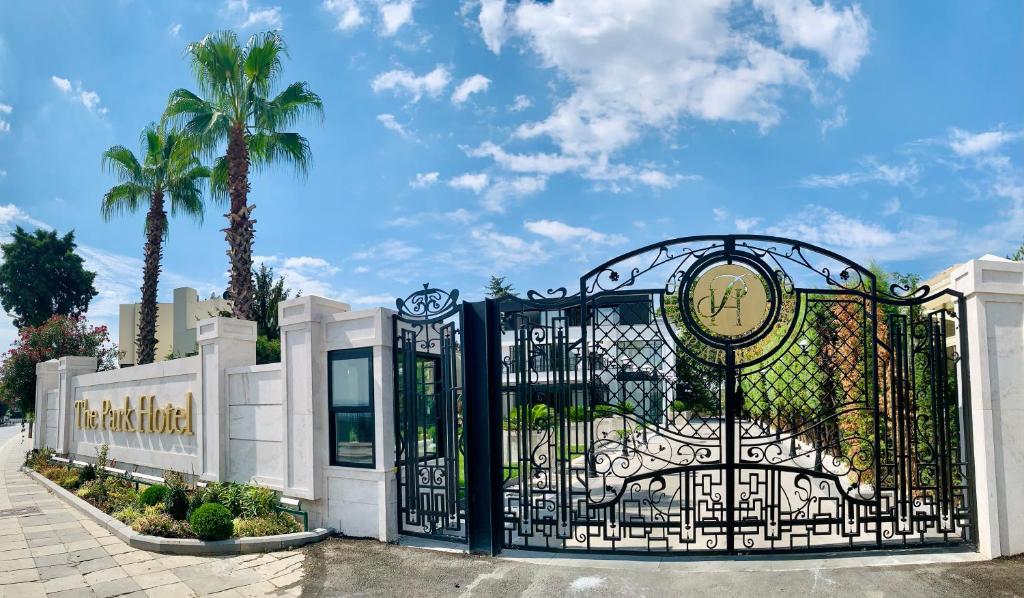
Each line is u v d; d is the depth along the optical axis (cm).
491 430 667
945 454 640
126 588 584
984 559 590
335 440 757
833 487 952
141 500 874
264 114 1422
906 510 658
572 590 551
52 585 594
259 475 840
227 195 1602
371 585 577
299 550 684
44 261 3222
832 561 596
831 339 736
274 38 1424
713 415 663
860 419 886
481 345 683
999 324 618
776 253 659
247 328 944
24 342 2050
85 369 1598
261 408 846
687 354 657
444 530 710
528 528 754
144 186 1914
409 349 744
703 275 660
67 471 1292
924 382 688
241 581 598
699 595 531
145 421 1151
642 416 665
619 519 644
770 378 1185
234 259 1423
